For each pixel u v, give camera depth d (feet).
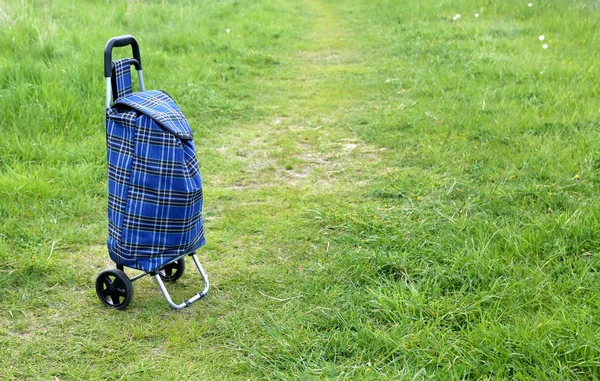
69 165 18.19
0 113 20.33
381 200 16.34
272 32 39.99
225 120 23.47
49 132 19.99
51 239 14.19
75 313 11.64
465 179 17.04
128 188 10.91
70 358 10.40
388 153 19.72
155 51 31.35
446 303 11.25
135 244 11.11
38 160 18.34
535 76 26.76
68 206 15.70
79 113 21.26
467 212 15.05
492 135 20.12
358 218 14.98
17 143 18.51
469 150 18.92
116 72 11.25
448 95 25.16
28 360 10.30
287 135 22.00
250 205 16.35
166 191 10.82
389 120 22.68
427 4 45.93
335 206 15.92
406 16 43.65
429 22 40.29
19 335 10.96
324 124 23.16
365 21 44.78
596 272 12.01
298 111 24.98
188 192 10.93
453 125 21.33
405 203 15.94
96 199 16.39
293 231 14.80
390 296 11.67
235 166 19.17
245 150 20.61
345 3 54.85
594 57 29.50
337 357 10.22
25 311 11.65
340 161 19.39
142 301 12.07
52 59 26.76
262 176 18.49
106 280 11.75
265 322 11.30
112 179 11.16
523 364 9.55
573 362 9.51
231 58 32.40
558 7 40.52
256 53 33.71
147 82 25.89
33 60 25.26
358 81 29.19
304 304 11.80
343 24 44.80
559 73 26.73
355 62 33.30
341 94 27.09
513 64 28.55
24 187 16.07
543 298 11.32
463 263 12.38
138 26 36.76
